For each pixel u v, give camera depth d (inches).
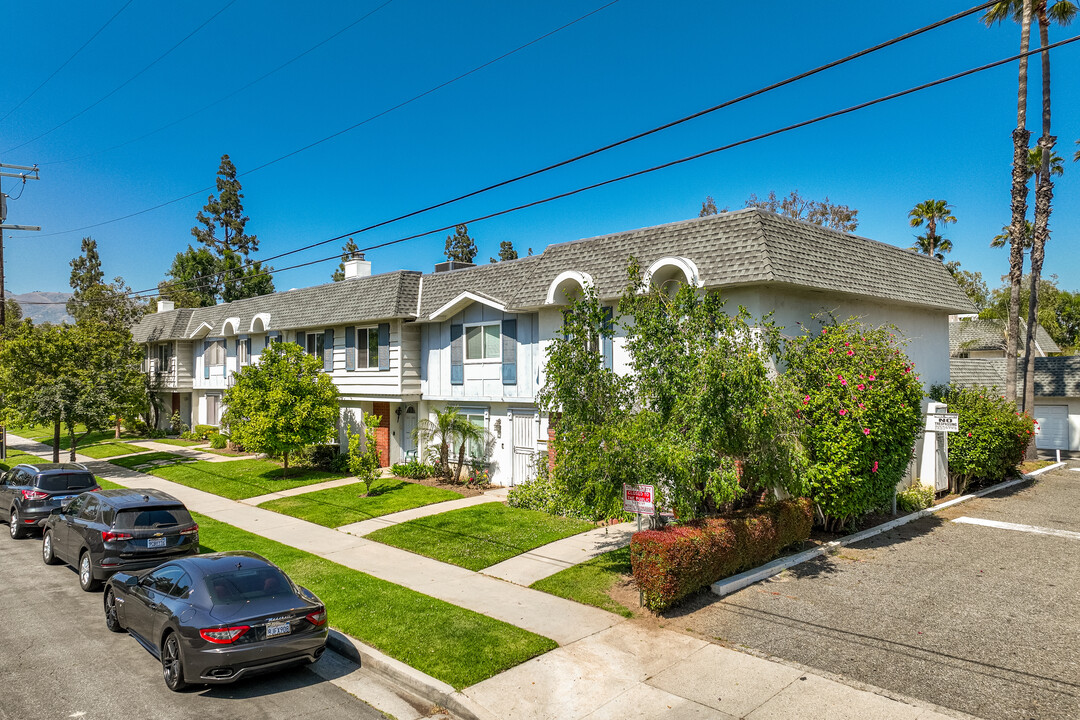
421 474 840.9
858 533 539.5
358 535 585.6
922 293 729.0
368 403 971.3
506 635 354.9
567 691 295.9
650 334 430.6
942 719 265.0
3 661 334.6
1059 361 1232.2
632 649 337.1
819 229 650.2
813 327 607.2
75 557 477.4
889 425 527.2
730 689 294.0
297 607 311.7
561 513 629.3
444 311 830.5
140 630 337.7
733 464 415.2
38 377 944.3
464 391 837.8
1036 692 285.3
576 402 432.8
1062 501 689.0
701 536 397.1
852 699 282.4
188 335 1390.3
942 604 390.0
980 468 701.9
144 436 1439.5
